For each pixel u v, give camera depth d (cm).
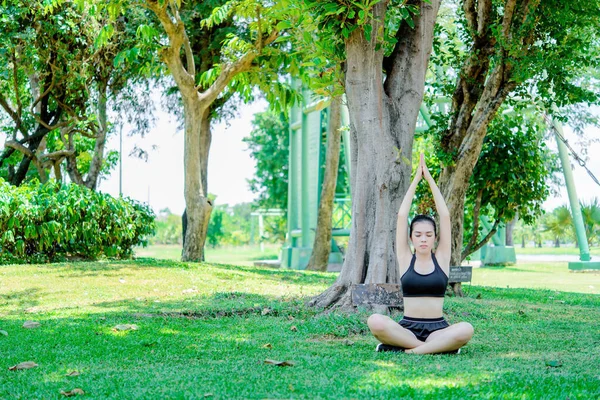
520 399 402
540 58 1009
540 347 622
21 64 1745
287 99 1512
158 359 550
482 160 1258
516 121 1285
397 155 820
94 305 925
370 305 789
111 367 520
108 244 1588
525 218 1314
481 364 521
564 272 2394
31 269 1224
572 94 1059
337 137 2061
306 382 451
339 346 609
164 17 1355
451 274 1088
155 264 1324
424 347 561
